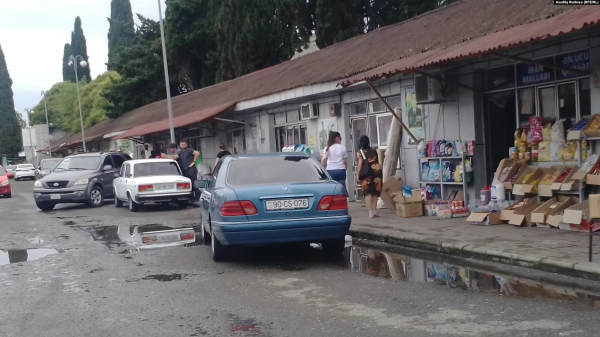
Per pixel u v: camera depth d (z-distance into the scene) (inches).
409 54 518.3
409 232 391.2
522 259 296.0
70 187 776.3
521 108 427.5
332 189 339.0
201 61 1627.7
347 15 1151.0
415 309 237.8
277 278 307.1
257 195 330.3
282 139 792.3
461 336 201.9
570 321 211.9
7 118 3587.6
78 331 228.4
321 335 210.5
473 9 546.3
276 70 912.9
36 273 346.9
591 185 362.0
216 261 358.0
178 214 652.1
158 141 1328.7
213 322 232.5
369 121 602.5
